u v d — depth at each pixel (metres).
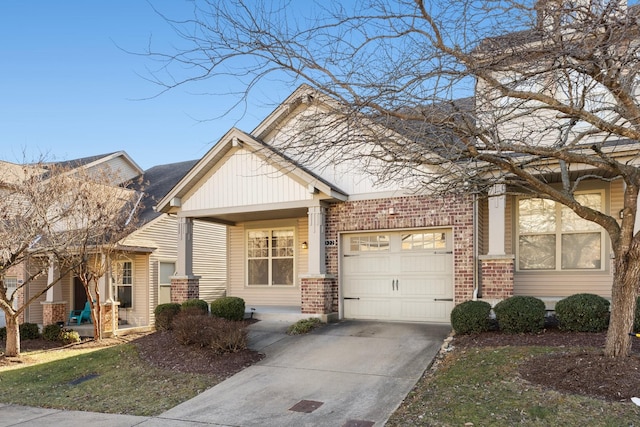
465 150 6.17
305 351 9.71
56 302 16.61
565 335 8.97
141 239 16.77
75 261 13.16
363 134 6.18
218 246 20.05
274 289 15.00
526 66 6.07
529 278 11.83
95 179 13.90
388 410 6.55
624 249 6.80
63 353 12.34
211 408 7.12
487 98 5.85
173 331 11.69
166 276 18.09
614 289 6.96
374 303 12.38
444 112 6.03
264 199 12.77
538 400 6.03
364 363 8.70
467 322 9.72
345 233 12.66
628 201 6.80
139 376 9.00
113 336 15.30
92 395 8.19
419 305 11.95
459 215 11.27
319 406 6.90
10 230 11.55
